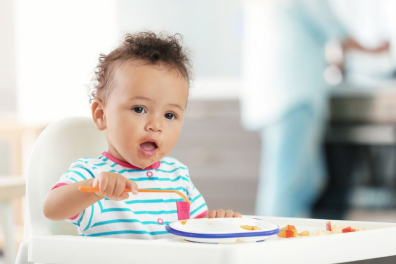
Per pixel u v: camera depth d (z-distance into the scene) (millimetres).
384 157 3328
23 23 3707
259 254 645
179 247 653
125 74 921
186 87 965
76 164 944
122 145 925
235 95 3516
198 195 1062
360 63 3320
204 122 3590
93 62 3631
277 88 3059
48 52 3688
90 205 847
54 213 820
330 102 3371
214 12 3568
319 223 952
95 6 3664
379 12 3266
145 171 994
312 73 3055
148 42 968
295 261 673
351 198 3332
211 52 3592
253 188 3469
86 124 1057
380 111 3322
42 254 729
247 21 3150
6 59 3744
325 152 3373
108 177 752
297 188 3139
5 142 3355
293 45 3021
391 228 765
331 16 3137
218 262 629
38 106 3688
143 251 673
